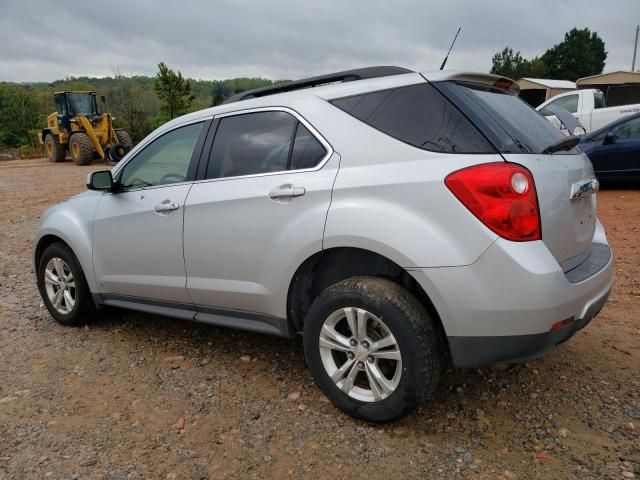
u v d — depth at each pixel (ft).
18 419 9.93
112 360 12.39
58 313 14.62
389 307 8.61
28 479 8.24
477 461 8.38
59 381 11.40
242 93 12.30
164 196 11.90
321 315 9.48
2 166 72.64
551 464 8.25
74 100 70.23
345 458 8.57
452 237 8.14
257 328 10.74
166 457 8.73
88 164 68.44
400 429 9.26
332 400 9.68
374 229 8.64
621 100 89.40
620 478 7.88
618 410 9.61
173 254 11.72
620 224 24.16
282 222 9.82
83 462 8.63
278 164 10.27
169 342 13.34
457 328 8.30
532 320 7.93
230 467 8.45
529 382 10.68
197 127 11.95
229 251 10.68
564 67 249.34
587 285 8.68
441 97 8.89
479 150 8.33
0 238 26.55
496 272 7.92
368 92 9.59
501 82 10.32
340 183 9.18
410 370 8.58
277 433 9.30
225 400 10.45
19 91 215.31
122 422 9.77
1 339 13.80
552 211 8.37
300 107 10.16
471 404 9.97
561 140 9.64
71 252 14.11
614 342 12.32
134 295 13.00
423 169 8.50
